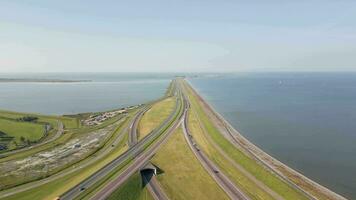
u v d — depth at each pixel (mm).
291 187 87688
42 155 127062
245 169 103000
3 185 95250
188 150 114500
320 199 81000
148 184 84188
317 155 121250
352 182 95000
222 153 118750
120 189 80875
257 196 80375
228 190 82688
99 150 130000
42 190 90000
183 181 86812
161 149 113562
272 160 113812
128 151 111750
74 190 80562
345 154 121688
